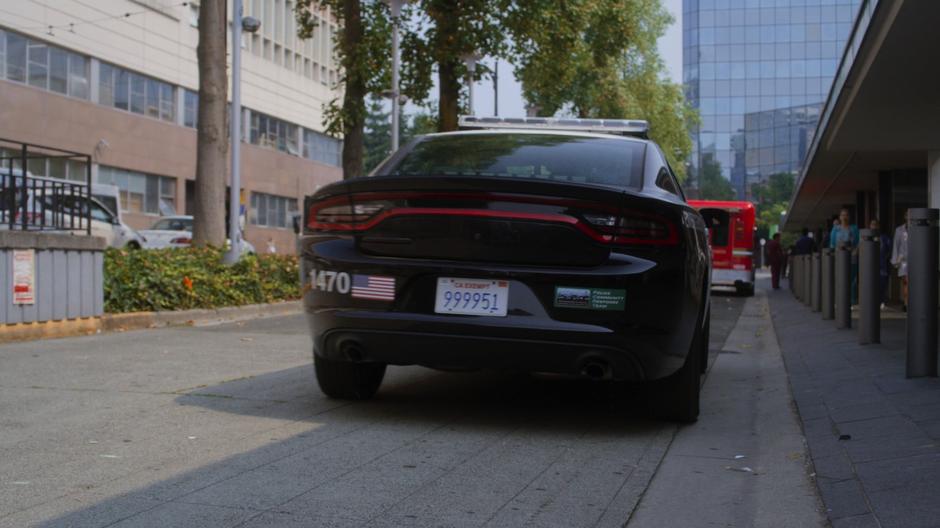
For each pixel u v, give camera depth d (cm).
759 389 762
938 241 688
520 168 583
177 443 500
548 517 384
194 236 1739
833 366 825
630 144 624
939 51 1091
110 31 4009
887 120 1501
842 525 368
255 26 2108
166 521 364
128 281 1318
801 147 9181
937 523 354
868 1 1041
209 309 1438
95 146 3916
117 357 873
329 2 2642
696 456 506
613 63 4325
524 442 524
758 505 411
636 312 503
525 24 2680
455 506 394
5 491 405
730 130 9625
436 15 2569
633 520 388
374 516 376
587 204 509
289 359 877
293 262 1927
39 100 3588
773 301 2269
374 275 533
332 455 478
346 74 2389
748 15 9550
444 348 525
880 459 459
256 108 5406
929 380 678
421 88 2766
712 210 710
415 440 519
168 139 4462
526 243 512
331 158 6550
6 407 600
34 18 3556
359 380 624
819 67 9488
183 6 4578
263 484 420
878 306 965
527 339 509
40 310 1070
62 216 1141
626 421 596
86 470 442
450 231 521
